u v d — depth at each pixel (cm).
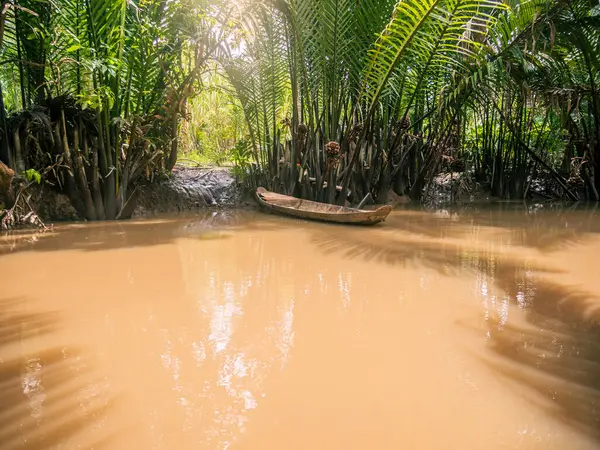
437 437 103
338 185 568
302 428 106
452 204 691
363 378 130
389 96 635
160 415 111
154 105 540
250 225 442
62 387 125
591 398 119
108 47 428
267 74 620
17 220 417
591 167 738
